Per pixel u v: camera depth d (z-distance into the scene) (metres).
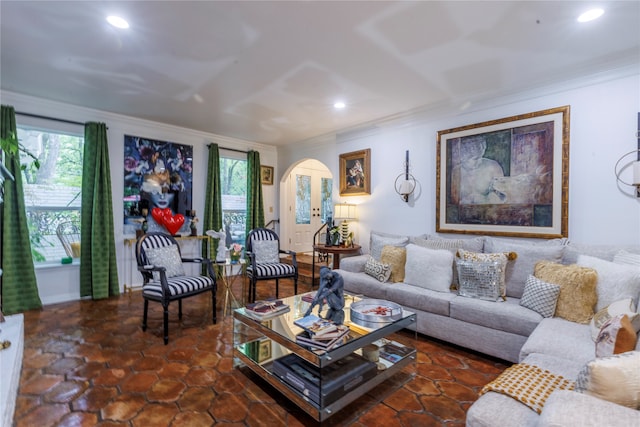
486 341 2.45
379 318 2.18
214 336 2.88
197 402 1.92
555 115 2.88
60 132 3.80
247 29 2.17
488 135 3.30
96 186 3.91
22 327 2.46
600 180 2.68
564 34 2.22
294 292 4.27
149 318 3.32
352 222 4.71
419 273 3.08
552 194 2.91
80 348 2.60
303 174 6.65
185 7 1.92
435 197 3.78
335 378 1.90
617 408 0.90
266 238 4.27
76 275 3.96
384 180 4.32
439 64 2.68
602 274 2.14
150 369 2.29
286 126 4.67
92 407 1.85
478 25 2.12
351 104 3.68
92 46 2.40
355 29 2.17
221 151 5.33
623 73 2.56
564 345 1.77
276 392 2.03
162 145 4.62
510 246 2.84
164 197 4.64
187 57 2.57
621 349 1.26
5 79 3.04
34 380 2.11
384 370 2.04
